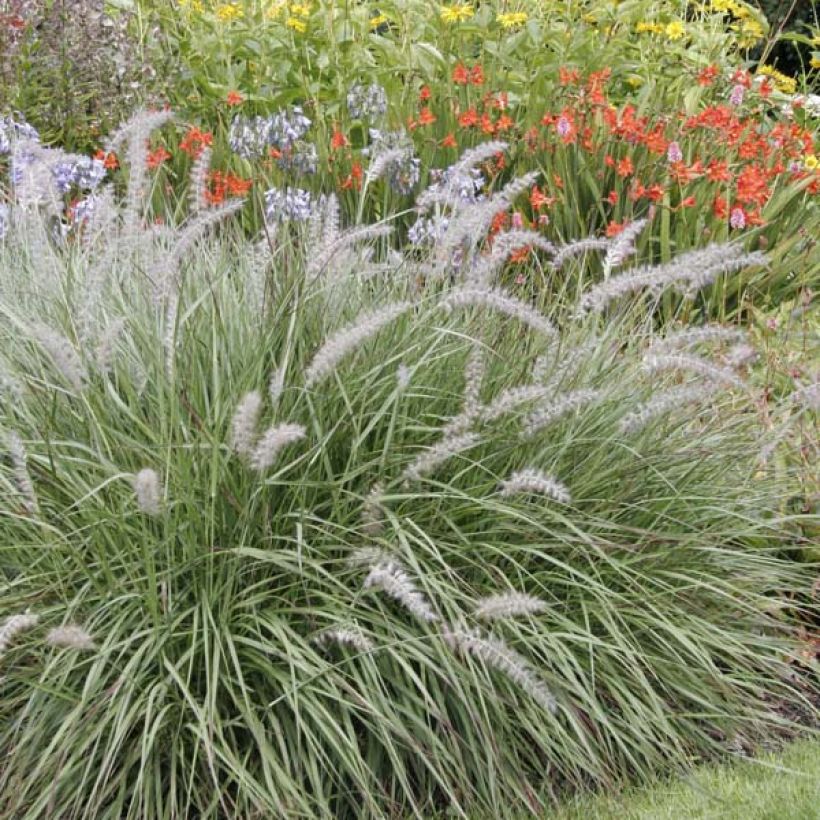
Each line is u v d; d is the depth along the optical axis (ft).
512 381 14.23
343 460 13.16
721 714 13.23
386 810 12.12
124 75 28.76
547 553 13.60
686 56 34.32
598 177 25.50
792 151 28.63
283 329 13.12
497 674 12.55
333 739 11.21
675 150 24.11
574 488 13.76
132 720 11.69
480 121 26.43
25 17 27.94
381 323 11.14
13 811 11.11
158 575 11.93
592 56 32.78
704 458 14.83
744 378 19.17
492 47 32.12
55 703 11.78
